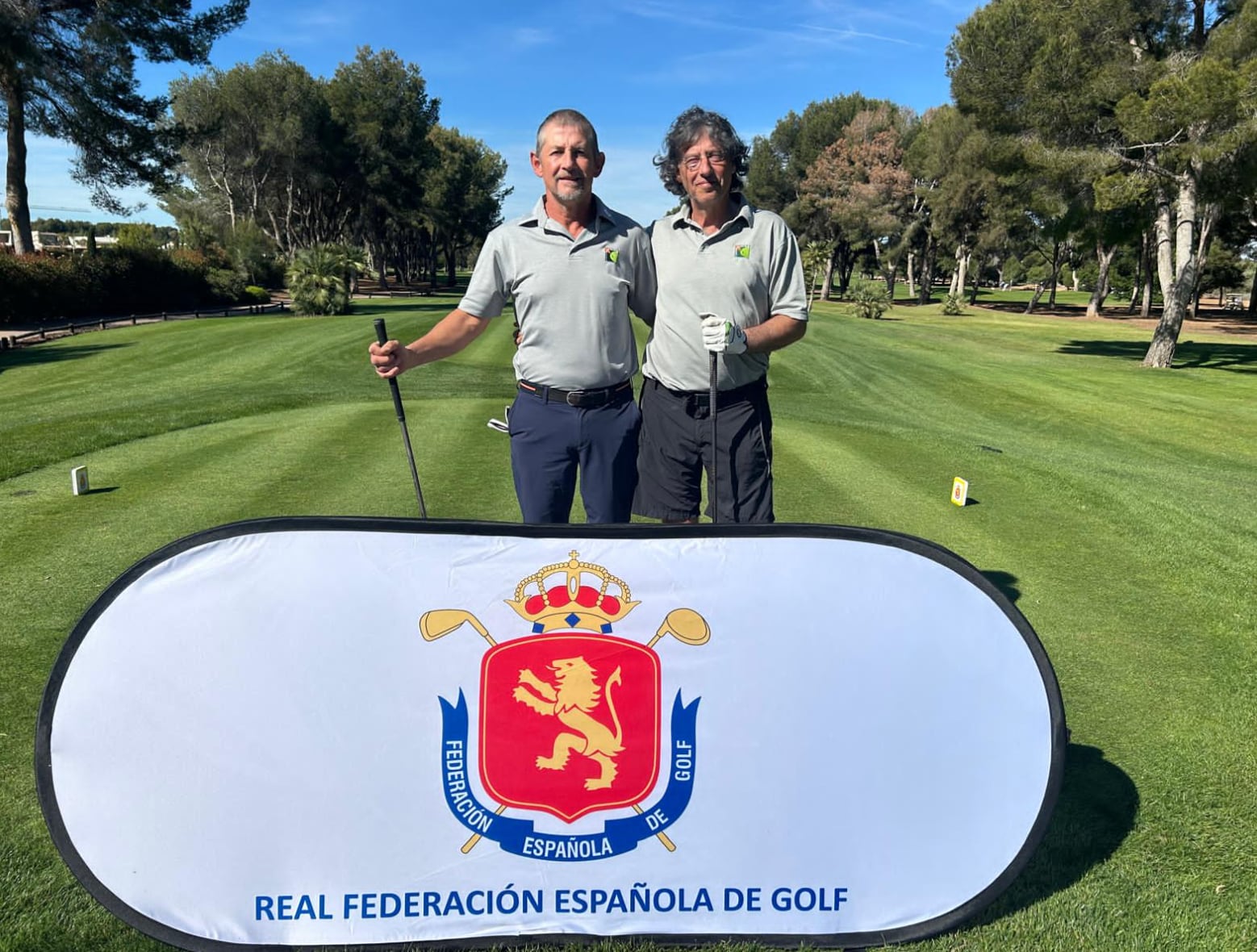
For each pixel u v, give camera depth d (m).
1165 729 3.27
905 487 6.86
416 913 2.16
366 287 67.38
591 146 2.83
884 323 39.12
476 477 6.65
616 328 3.05
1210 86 19.55
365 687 2.12
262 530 2.08
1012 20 23.14
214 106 48.47
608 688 2.16
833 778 2.19
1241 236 48.94
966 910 2.21
